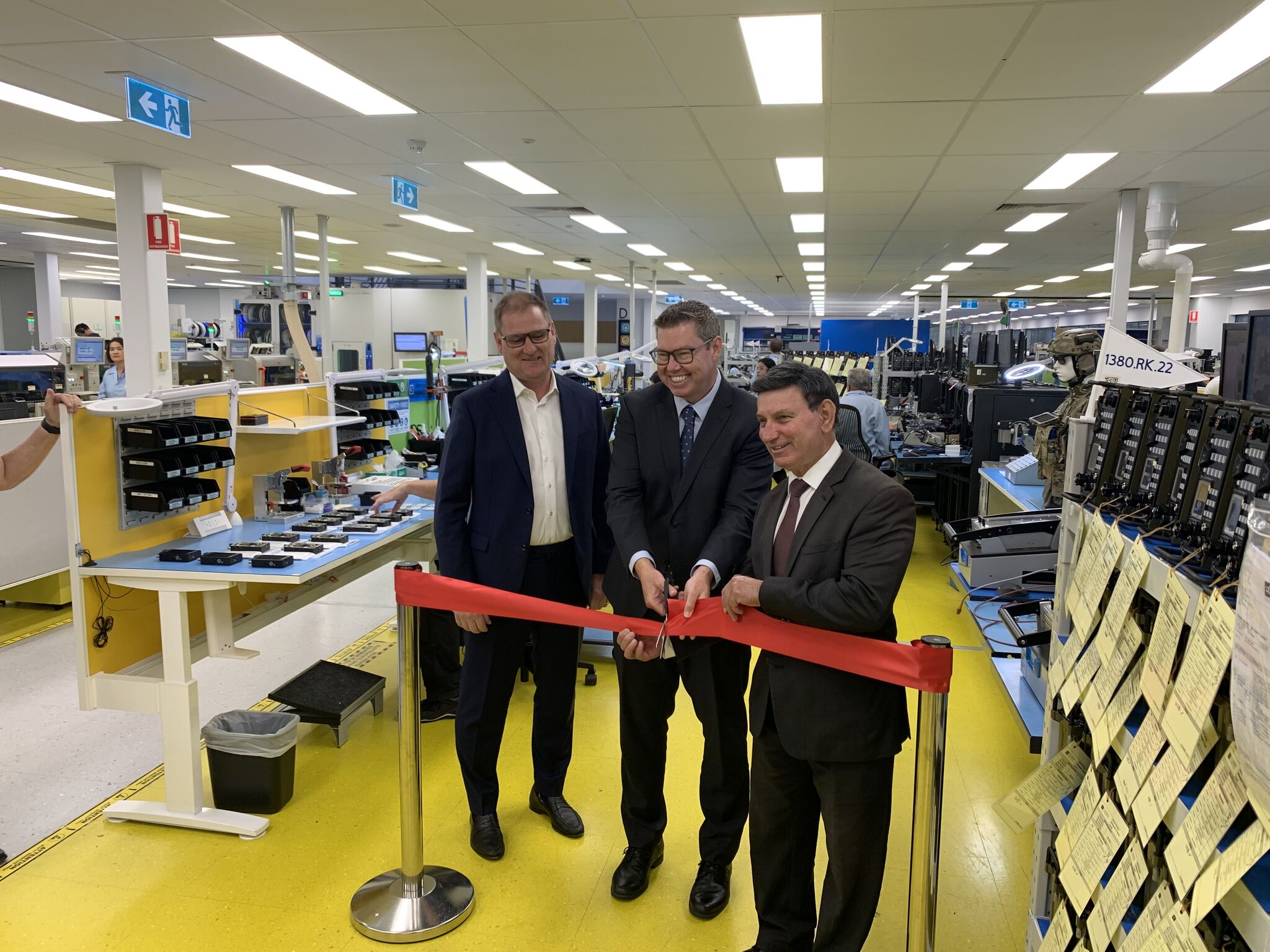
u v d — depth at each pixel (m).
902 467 6.84
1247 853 0.89
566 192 7.01
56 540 4.55
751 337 30.50
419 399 5.04
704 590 1.80
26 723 3.22
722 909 2.12
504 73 3.99
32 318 14.18
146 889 2.20
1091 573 1.58
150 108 4.10
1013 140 5.03
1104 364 2.16
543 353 2.22
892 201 7.14
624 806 2.22
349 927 2.06
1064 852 1.52
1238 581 1.07
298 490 3.36
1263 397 1.65
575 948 1.99
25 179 6.78
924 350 11.78
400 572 2.00
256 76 4.09
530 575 2.31
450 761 2.94
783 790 1.74
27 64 3.95
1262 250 9.94
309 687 3.18
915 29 3.34
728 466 2.04
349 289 14.02
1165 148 5.16
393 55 3.77
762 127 4.87
